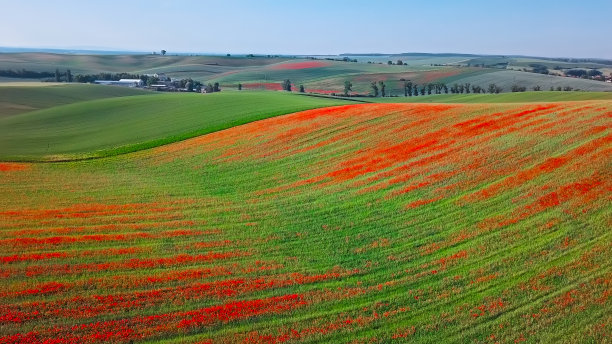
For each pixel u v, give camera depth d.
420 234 23.94
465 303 18.08
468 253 21.56
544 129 36.09
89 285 20.08
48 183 35.62
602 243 20.59
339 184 32.28
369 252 22.70
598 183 25.91
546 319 16.70
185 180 36.31
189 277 20.81
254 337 16.70
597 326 16.08
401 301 18.55
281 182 34.09
